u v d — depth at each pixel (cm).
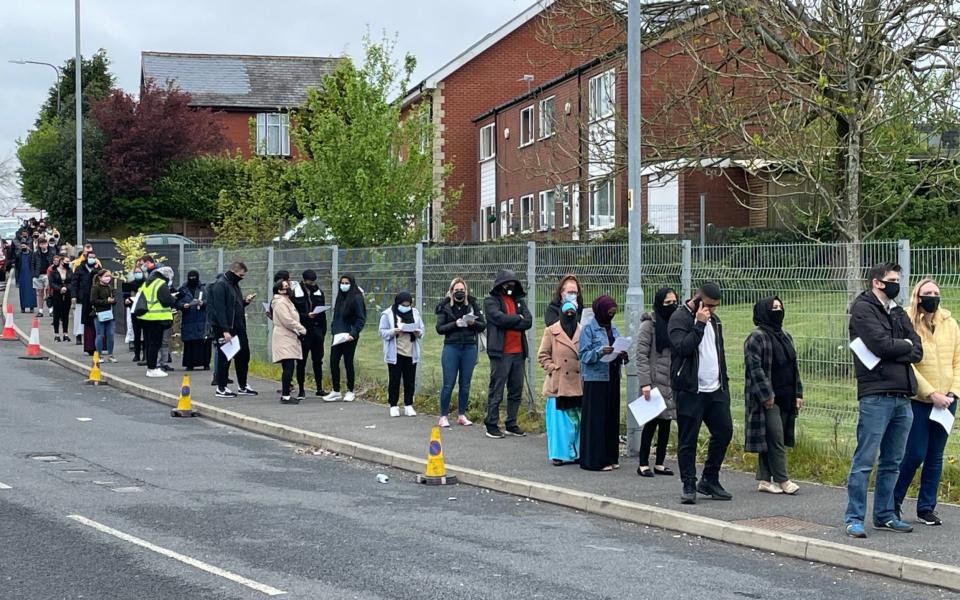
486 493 1183
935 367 959
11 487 1134
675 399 1077
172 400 1875
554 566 854
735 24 2034
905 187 2023
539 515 1069
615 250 1430
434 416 1673
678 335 1069
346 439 1466
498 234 4519
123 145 4819
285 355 1797
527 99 4216
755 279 1262
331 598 752
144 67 6178
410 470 1316
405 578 806
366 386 1931
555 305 1354
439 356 1772
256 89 6150
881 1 1630
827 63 1691
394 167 3083
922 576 821
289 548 896
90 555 862
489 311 1490
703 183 3322
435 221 4800
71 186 4925
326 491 1168
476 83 4866
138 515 1014
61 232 4947
